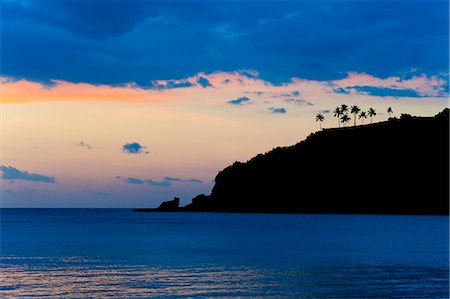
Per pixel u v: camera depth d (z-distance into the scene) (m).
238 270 56.31
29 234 117.56
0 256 70.00
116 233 121.62
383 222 175.88
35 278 51.12
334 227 146.75
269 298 42.25
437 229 134.88
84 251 77.06
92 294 43.66
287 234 117.38
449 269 56.78
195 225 163.88
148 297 42.53
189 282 48.88
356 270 56.25
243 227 150.12
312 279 50.34
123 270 56.25
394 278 50.62
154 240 100.00
